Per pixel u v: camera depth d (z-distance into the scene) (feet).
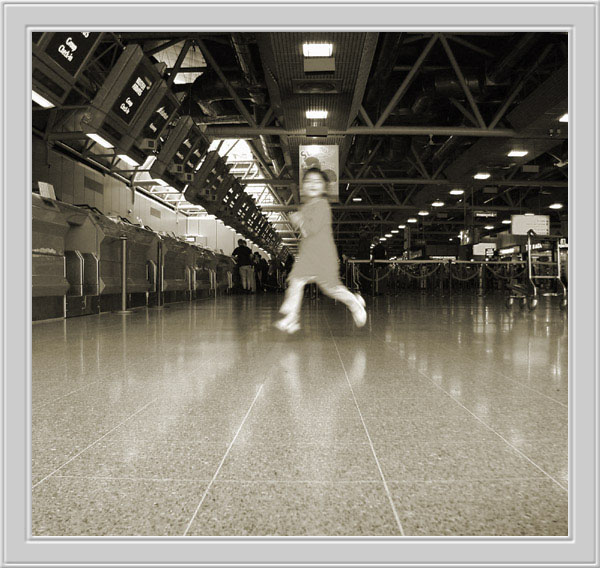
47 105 23.61
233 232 78.28
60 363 9.63
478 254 55.21
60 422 5.65
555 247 25.86
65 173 39.47
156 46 36.68
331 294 14.34
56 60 21.30
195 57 40.86
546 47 32.22
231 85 37.35
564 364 9.32
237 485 3.89
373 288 45.91
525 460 4.43
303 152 36.88
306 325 17.60
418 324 17.84
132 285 27.14
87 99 26.66
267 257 119.75
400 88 36.14
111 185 48.78
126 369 8.98
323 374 8.41
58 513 3.44
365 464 4.32
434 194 68.74
